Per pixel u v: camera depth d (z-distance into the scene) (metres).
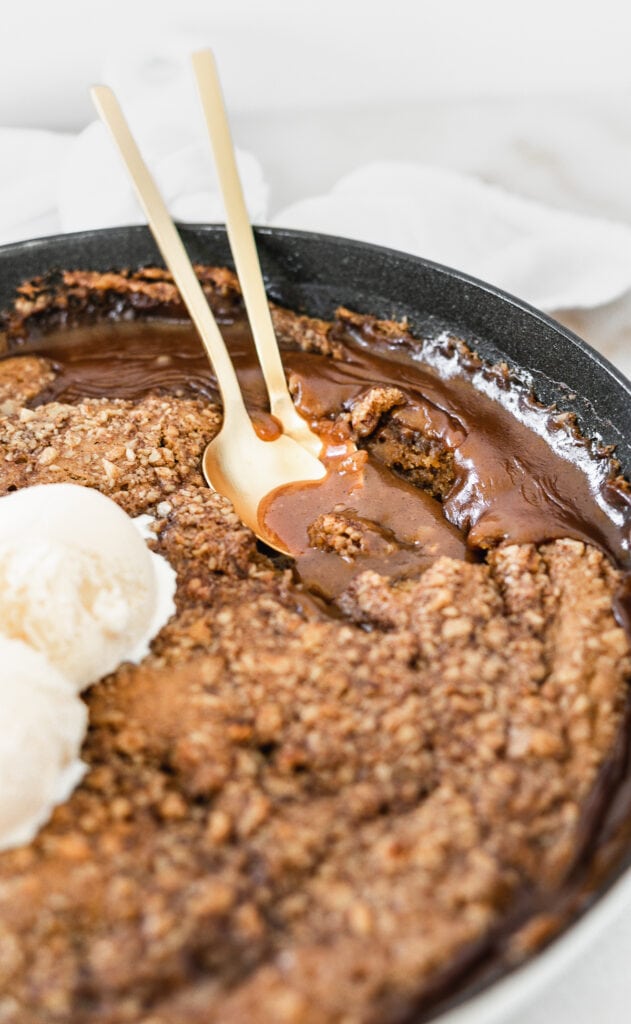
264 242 0.54
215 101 0.52
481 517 0.48
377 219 0.61
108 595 0.44
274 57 0.65
